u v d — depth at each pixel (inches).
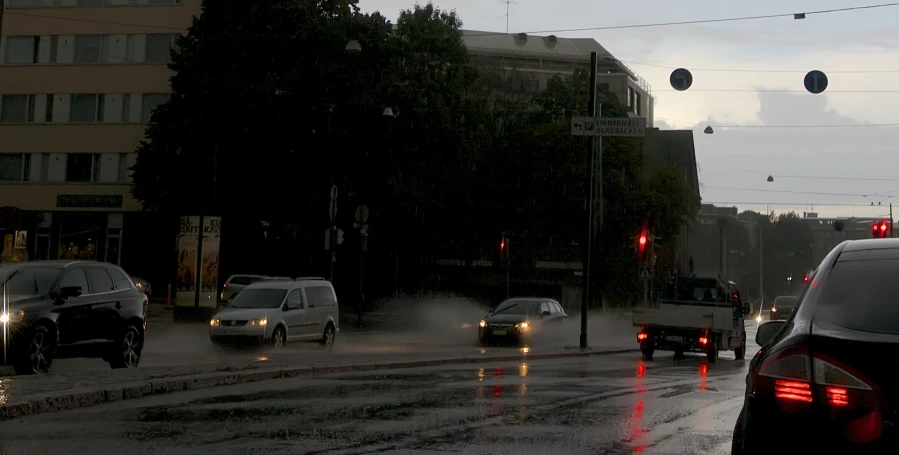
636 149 2071.9
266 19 1748.3
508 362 857.5
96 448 333.7
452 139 1898.4
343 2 1862.7
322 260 2014.0
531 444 350.9
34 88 2267.5
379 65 1856.5
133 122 2213.3
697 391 573.6
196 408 447.8
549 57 3966.5
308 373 653.3
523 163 2129.7
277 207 1800.0
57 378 526.3
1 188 2271.2
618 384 611.2
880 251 222.8
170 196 1804.9
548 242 2154.3
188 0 2193.7
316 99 1758.1
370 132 1791.3
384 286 2114.9
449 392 530.6
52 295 589.0
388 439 357.1
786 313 2183.8
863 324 195.8
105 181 2222.0
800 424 185.0
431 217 2105.1
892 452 175.5
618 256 1950.1
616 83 3924.7
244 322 889.5
